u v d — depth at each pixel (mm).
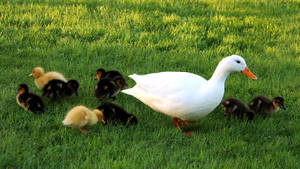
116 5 4137
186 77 2615
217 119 2781
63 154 2420
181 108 2561
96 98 2887
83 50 3371
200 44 3588
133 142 2520
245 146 2564
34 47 3381
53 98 2807
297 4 4789
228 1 4703
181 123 2725
